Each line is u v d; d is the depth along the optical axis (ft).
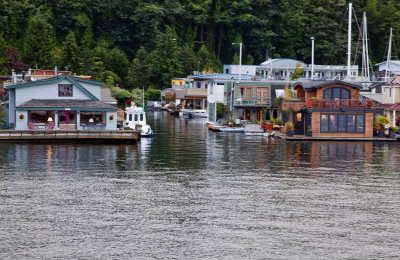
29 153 410.93
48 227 229.04
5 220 237.25
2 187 294.66
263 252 205.87
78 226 230.48
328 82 536.42
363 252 206.90
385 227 233.35
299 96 585.63
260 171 348.59
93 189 291.79
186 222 236.43
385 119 534.37
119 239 216.74
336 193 288.92
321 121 528.22
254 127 590.14
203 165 368.68
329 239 219.00
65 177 322.14
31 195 277.85
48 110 488.85
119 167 356.59
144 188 295.48
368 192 291.99
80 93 511.81
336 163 380.99
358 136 529.86
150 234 222.07
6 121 565.53
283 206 262.26
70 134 477.36
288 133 536.83
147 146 467.93
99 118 501.15
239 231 226.38
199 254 203.72
